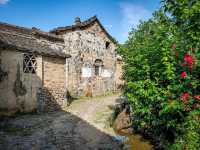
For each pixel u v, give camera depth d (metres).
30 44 14.12
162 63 5.89
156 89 6.13
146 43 7.23
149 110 6.71
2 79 11.82
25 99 12.89
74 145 7.87
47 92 14.13
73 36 18.73
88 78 19.67
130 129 9.13
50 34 16.73
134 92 7.31
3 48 11.89
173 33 6.04
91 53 20.06
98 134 9.09
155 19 7.79
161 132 6.98
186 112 5.57
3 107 11.80
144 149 7.34
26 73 13.01
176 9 5.90
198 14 5.40
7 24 13.91
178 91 5.53
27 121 11.13
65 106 15.23
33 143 7.99
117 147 7.67
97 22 20.66
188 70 5.37
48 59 14.45
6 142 8.01
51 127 10.10
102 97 19.12
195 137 5.10
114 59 22.73
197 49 5.36
